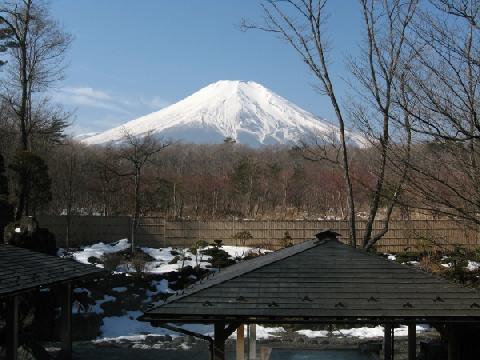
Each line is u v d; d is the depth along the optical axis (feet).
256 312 26.91
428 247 84.74
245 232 100.37
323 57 70.03
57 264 46.44
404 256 84.58
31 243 60.90
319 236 32.55
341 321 26.73
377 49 57.93
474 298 28.04
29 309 54.65
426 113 45.93
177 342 57.77
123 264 82.33
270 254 37.93
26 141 87.86
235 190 150.20
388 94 48.14
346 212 130.52
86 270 48.73
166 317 27.12
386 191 55.77
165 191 136.77
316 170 174.09
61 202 120.16
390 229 98.07
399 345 56.49
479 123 34.53
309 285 28.55
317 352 51.72
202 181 159.33
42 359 44.86
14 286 35.88
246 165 150.61
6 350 37.70
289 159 220.02
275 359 49.44
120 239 103.19
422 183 41.27
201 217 136.36
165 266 83.10
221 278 30.99
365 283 28.78
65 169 120.16
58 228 101.14
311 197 166.30
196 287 30.63
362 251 31.53
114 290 69.92
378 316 26.66
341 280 28.91
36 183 78.13
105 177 120.47
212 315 26.91
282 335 62.18
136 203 97.86
